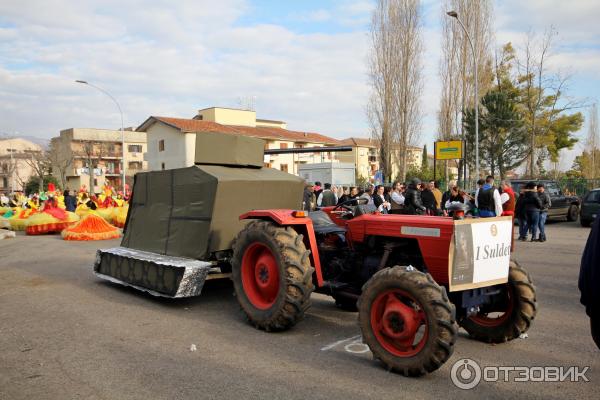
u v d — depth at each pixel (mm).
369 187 13555
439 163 35375
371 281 4156
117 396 3572
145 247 7430
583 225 16328
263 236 5203
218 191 6277
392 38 29938
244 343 4797
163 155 40719
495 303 4727
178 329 5301
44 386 3770
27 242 14102
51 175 56594
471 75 30719
